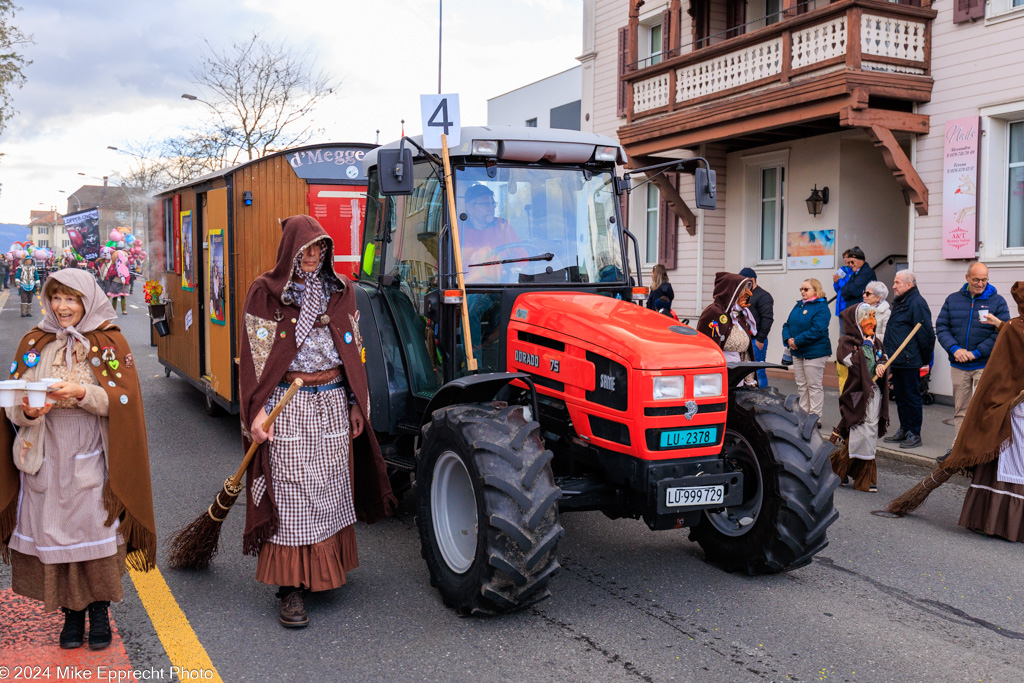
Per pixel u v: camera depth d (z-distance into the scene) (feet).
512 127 17.20
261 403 13.15
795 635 13.62
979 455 18.97
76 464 11.91
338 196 28.94
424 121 16.29
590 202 17.75
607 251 17.76
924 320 27.89
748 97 39.99
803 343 30.53
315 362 13.50
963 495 23.21
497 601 13.33
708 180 17.02
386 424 18.63
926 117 36.35
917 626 14.12
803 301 30.96
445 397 15.19
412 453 19.61
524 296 16.53
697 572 16.60
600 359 14.60
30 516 11.94
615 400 14.29
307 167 28.60
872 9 35.01
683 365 14.10
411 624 13.74
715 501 14.33
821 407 30.89
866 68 35.42
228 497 14.93
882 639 13.55
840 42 35.96
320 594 15.05
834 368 43.27
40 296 12.14
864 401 22.95
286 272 13.12
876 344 23.45
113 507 12.09
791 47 38.42
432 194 17.42
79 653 12.42
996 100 33.78
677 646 13.08
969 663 12.71
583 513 20.70
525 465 13.46
